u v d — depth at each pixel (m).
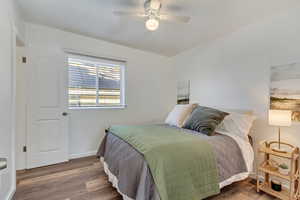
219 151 1.78
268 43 2.25
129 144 1.80
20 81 2.47
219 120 2.24
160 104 4.09
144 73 3.82
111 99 3.50
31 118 2.54
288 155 1.76
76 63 3.10
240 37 2.61
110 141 2.28
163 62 4.12
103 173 2.39
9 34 1.73
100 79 3.37
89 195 1.84
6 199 1.63
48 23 2.57
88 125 3.14
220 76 2.93
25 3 2.04
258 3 1.94
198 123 2.29
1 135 1.51
